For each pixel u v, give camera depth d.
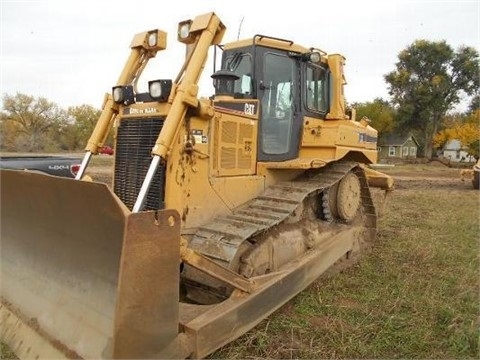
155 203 3.70
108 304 2.71
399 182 19.62
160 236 2.57
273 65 4.77
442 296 4.46
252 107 4.45
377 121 46.78
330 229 5.23
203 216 3.95
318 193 5.15
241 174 4.35
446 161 40.78
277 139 4.86
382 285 4.78
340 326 3.76
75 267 3.03
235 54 4.82
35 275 3.43
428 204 11.16
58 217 3.06
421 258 5.82
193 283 3.93
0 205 3.74
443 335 3.67
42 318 3.13
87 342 2.71
